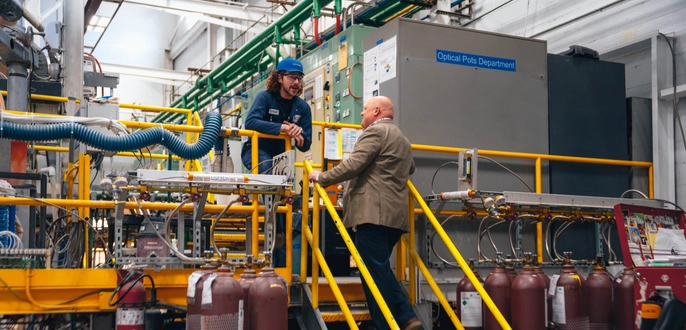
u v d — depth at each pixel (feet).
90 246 14.40
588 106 17.92
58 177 18.40
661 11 19.39
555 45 22.81
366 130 12.47
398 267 14.10
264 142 15.03
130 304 11.66
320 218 15.39
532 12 23.66
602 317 13.55
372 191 12.23
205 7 38.19
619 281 13.67
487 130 16.16
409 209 13.73
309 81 27.20
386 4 25.84
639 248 13.50
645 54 20.33
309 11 28.71
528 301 12.60
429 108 15.43
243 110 35.73
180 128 13.67
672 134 19.22
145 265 12.02
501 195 13.65
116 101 20.67
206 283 10.87
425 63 15.52
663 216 14.29
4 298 11.57
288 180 12.67
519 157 16.07
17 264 12.00
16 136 12.02
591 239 17.21
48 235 13.66
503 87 16.51
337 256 15.93
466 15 26.27
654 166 19.08
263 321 11.18
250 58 35.24
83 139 12.40
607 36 20.97
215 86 40.75
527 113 16.81
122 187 11.70
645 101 19.52
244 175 12.23
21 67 18.70
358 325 14.19
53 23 21.49
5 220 14.02
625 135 18.56
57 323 12.83
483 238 15.83
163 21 59.06
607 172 18.04
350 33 24.21
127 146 12.67
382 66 15.84
